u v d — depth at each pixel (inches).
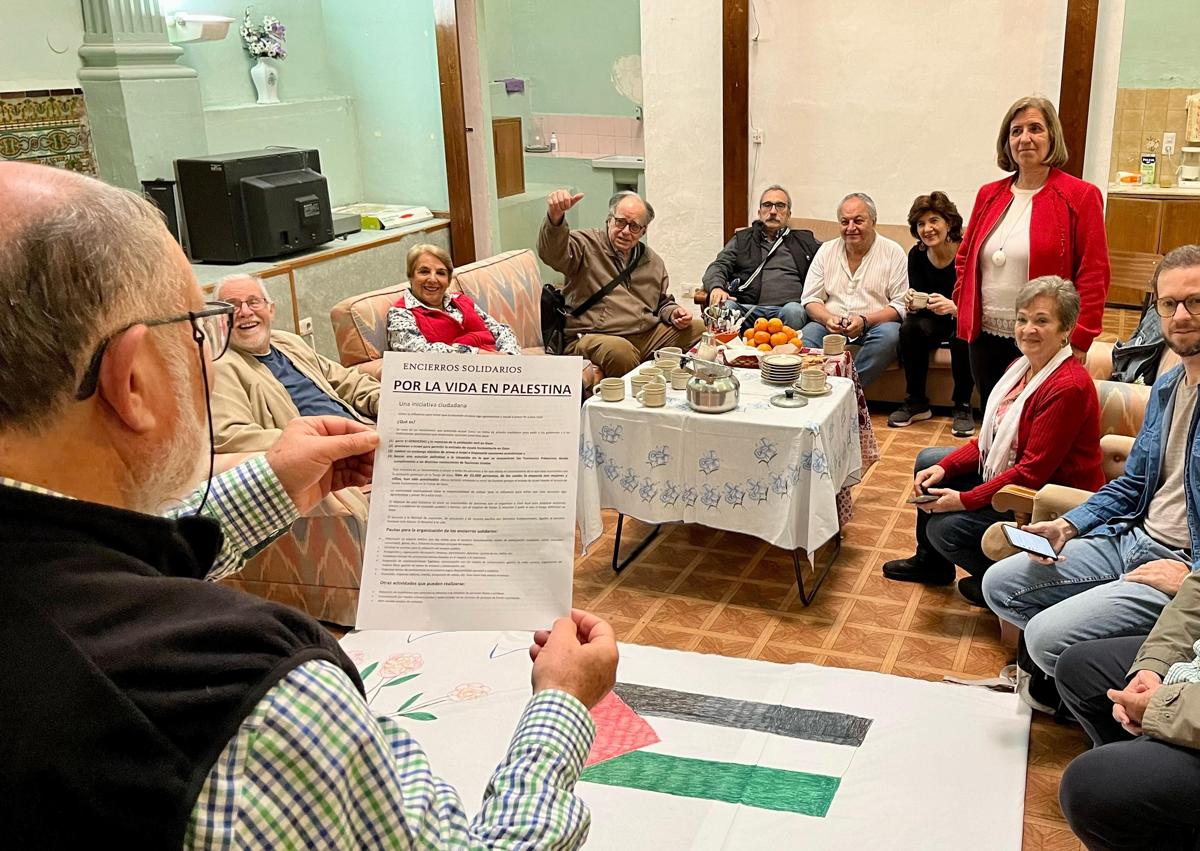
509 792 32.6
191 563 30.1
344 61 236.4
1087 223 144.1
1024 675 104.6
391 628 40.4
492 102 306.5
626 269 191.9
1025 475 111.3
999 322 154.4
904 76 215.3
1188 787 69.8
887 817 89.3
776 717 104.6
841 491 141.1
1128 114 264.8
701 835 87.7
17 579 25.4
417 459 41.1
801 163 229.3
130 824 24.0
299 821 25.5
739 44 222.4
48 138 172.2
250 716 25.3
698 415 128.1
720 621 126.3
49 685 24.3
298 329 196.4
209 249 188.9
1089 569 98.8
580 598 133.5
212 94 207.5
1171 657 78.0
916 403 196.4
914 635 120.8
